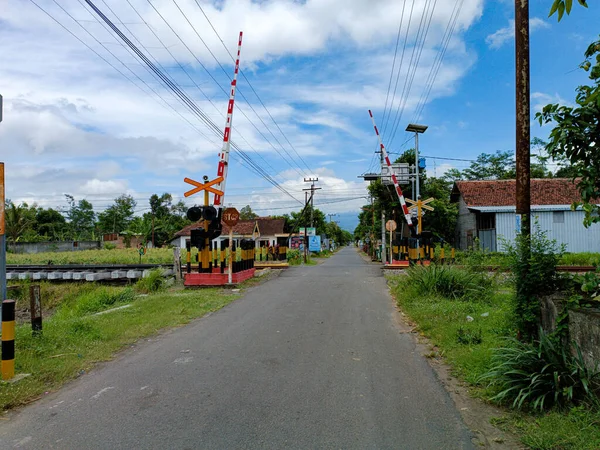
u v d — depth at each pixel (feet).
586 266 58.18
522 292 18.72
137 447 11.84
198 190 49.24
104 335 24.56
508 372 14.62
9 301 17.51
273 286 48.42
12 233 152.46
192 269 67.72
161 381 17.16
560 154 16.19
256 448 11.72
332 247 289.74
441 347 21.44
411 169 97.19
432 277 34.83
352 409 14.28
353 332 25.41
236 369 18.51
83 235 221.66
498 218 87.71
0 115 23.24
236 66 55.67
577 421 12.30
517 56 20.31
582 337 14.57
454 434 12.50
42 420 13.73
